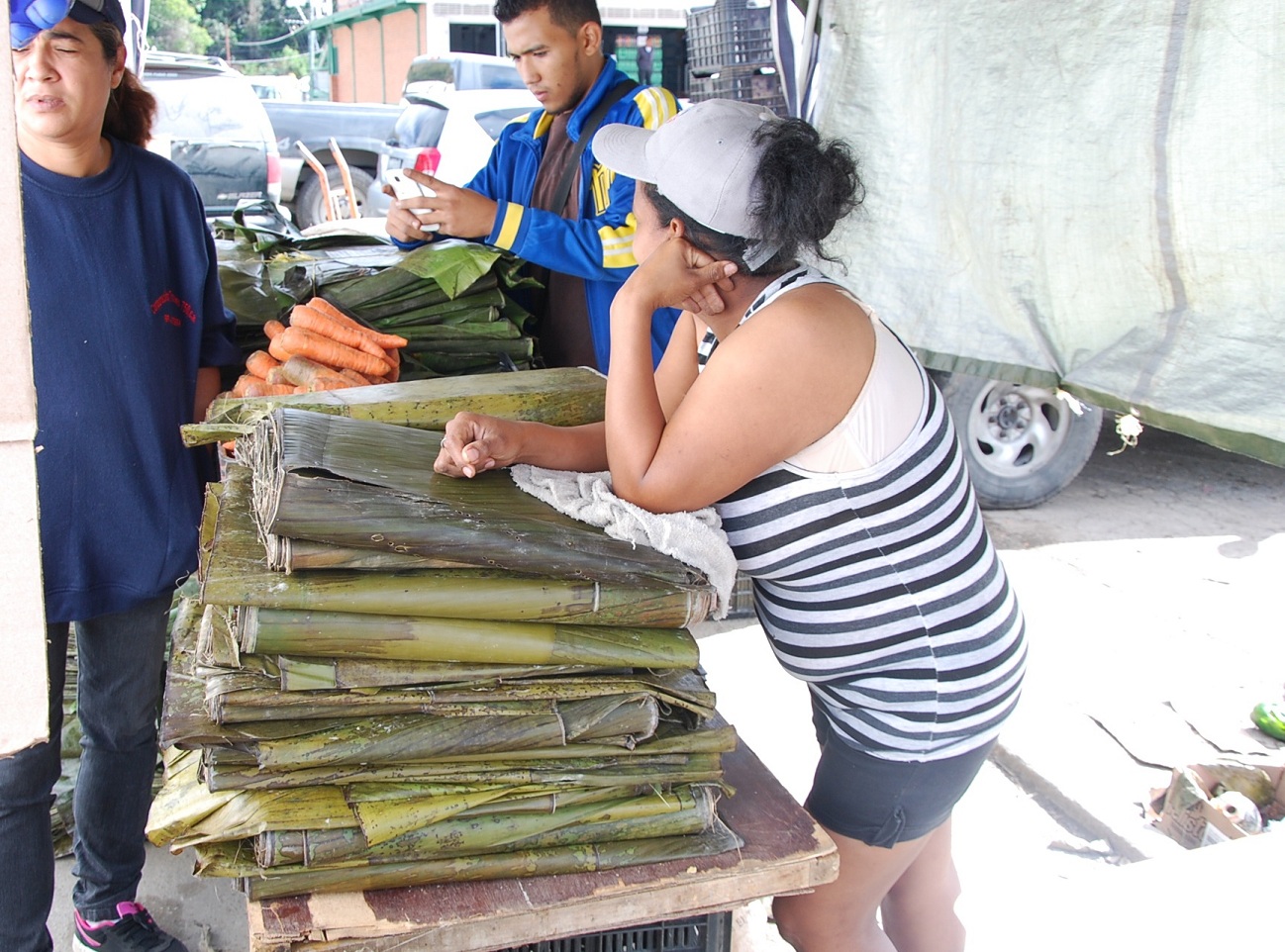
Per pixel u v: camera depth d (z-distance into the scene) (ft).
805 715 11.29
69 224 6.27
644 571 4.38
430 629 4.13
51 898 6.82
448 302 8.80
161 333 6.82
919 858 6.40
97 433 6.45
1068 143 7.90
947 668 5.08
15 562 2.84
